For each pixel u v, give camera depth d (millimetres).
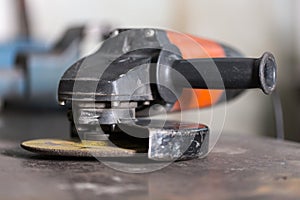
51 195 526
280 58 2684
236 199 509
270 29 2684
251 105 2656
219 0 2652
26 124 1320
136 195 523
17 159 687
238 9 2670
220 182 570
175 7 2629
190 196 518
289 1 2682
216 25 2660
